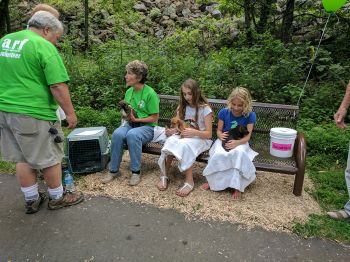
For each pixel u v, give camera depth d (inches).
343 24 277.9
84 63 259.4
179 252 97.4
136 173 133.0
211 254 96.8
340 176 141.5
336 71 221.3
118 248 98.7
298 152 125.1
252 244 101.2
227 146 125.3
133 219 112.3
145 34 377.7
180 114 134.5
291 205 120.3
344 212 113.9
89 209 117.4
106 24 385.1
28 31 103.0
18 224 109.0
